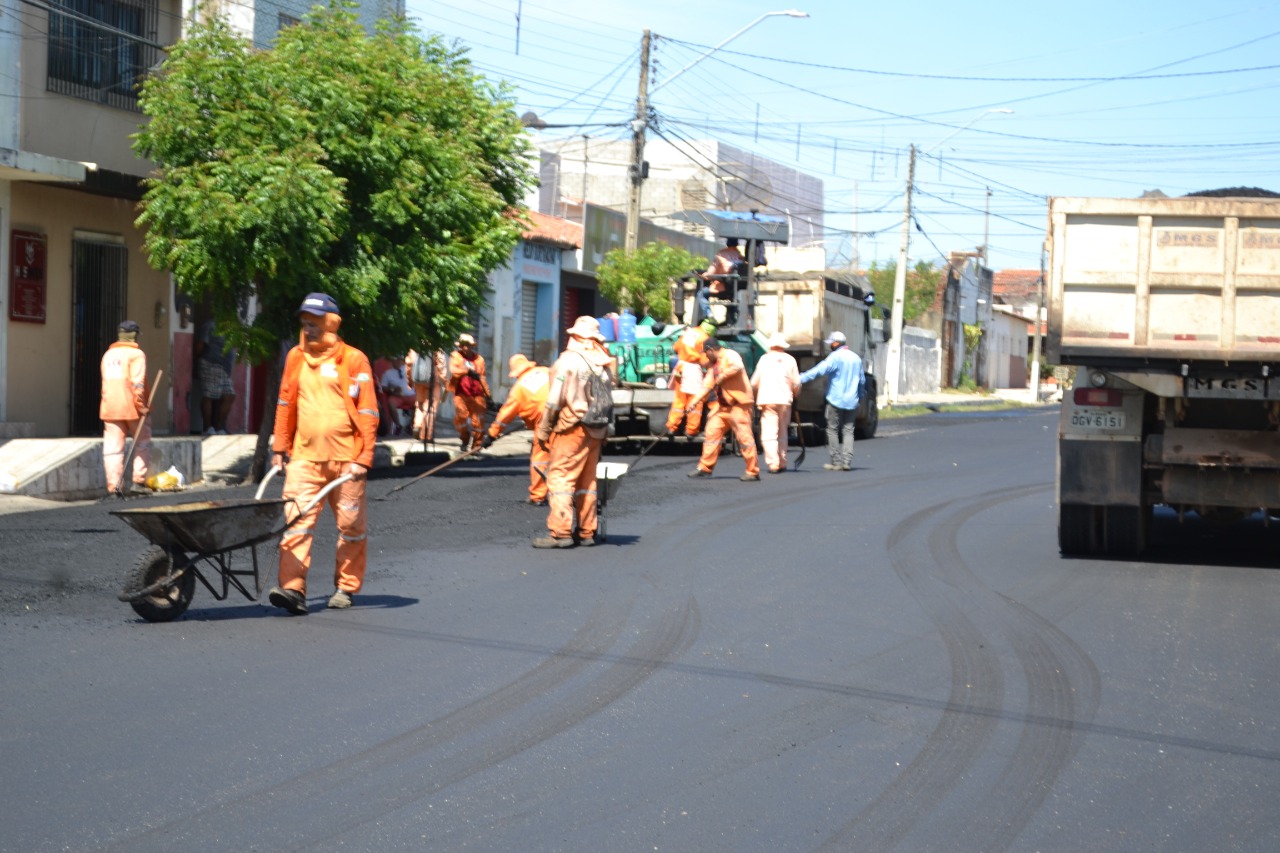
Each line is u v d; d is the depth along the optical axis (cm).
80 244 2536
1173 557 1502
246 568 1348
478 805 671
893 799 694
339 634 1045
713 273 3061
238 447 2522
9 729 783
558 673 933
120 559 1363
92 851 602
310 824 640
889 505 1930
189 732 782
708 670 951
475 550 1473
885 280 8488
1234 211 1363
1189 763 764
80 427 2550
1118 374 1396
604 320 2961
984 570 1398
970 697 893
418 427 3030
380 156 2108
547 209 5709
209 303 2834
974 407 6419
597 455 1512
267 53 2141
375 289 2109
